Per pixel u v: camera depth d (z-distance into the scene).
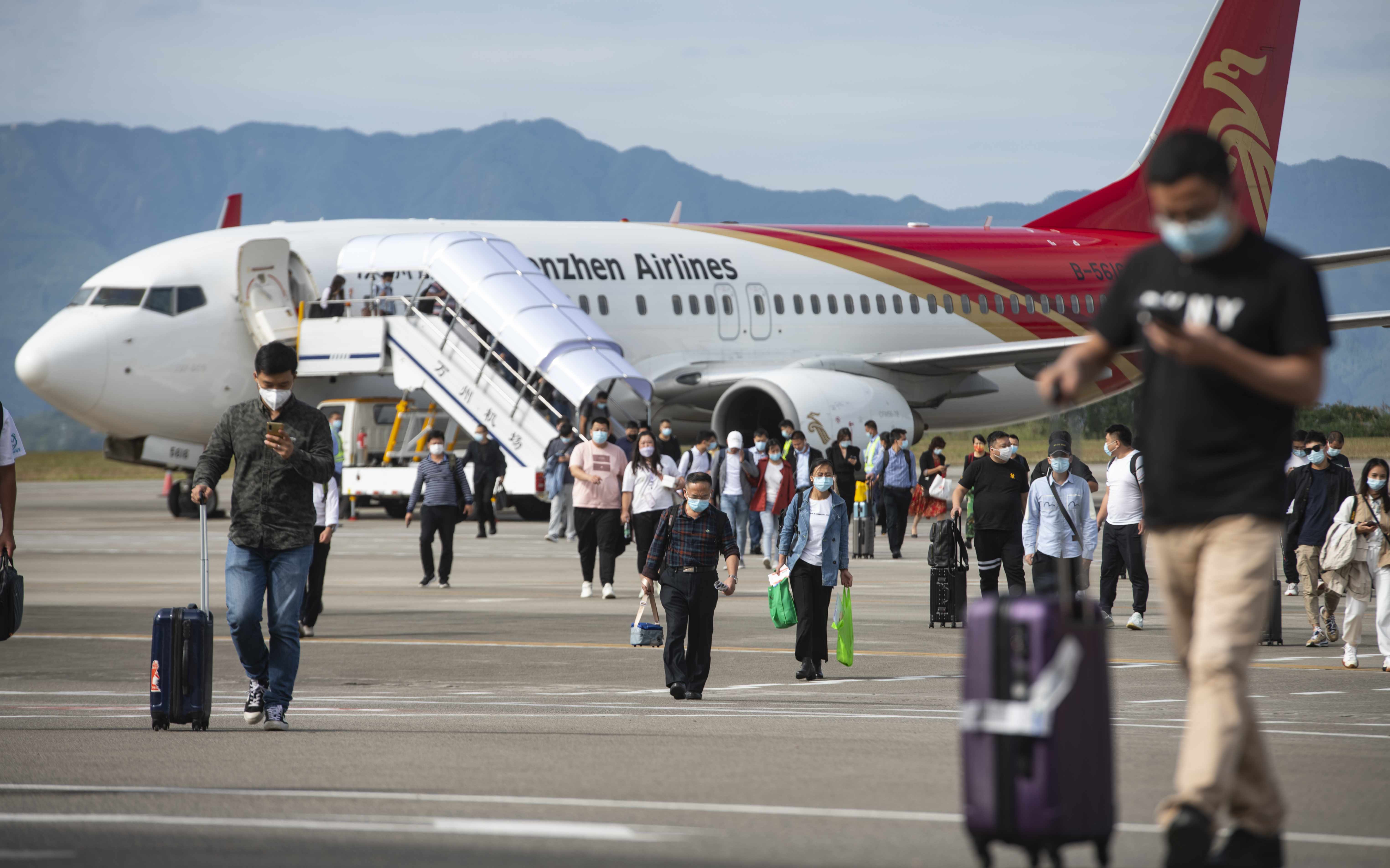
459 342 62.09
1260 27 85.31
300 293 64.69
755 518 49.84
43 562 48.91
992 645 9.98
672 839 12.51
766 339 72.25
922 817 13.45
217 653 28.00
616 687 23.64
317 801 14.18
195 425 63.59
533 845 12.27
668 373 68.44
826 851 12.08
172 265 62.97
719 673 25.72
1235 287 10.19
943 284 77.69
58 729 18.92
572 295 66.94
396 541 57.78
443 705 21.56
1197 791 10.12
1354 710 21.30
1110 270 83.50
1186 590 10.88
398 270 62.75
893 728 19.25
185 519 71.31
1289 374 9.83
